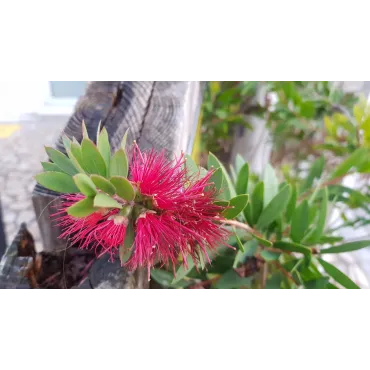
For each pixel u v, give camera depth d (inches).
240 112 27.3
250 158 28.5
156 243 8.4
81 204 7.1
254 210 13.1
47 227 11.5
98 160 8.0
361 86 24.9
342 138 23.2
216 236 9.4
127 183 7.5
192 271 13.1
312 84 25.3
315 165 18.6
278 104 26.6
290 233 13.7
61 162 8.9
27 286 11.7
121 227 8.4
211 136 26.8
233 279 13.0
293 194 14.3
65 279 11.8
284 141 29.4
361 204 20.3
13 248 12.0
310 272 13.6
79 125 12.6
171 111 13.2
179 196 8.6
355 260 23.9
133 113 13.1
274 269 15.0
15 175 16.4
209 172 9.4
